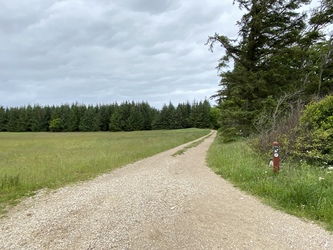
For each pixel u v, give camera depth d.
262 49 15.95
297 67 18.64
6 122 83.62
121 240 3.29
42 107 87.50
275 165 6.08
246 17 15.52
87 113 82.19
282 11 15.58
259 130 11.64
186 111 85.50
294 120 8.39
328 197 4.23
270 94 15.60
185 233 3.46
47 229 3.74
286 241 3.17
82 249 3.08
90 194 5.70
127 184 6.58
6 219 4.30
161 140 26.70
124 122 79.94
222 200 4.96
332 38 17.36
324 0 16.73
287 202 4.47
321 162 6.98
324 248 2.99
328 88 17.25
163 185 6.34
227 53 17.03
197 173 8.00
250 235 3.36
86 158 12.02
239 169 7.02
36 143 26.20
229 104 17.09
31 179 7.50
